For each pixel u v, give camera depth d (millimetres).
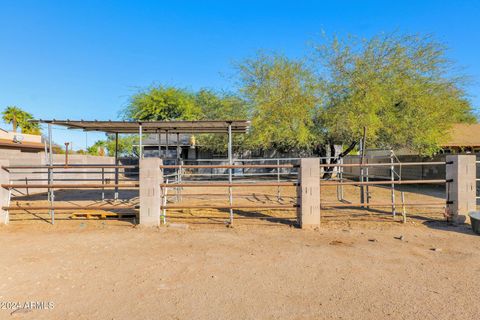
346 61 17172
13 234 7496
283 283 4605
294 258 5715
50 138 10156
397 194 15188
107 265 5355
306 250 6203
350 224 8477
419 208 10719
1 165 8383
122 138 37656
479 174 15258
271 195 14336
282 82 17328
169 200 12258
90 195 15102
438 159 19078
